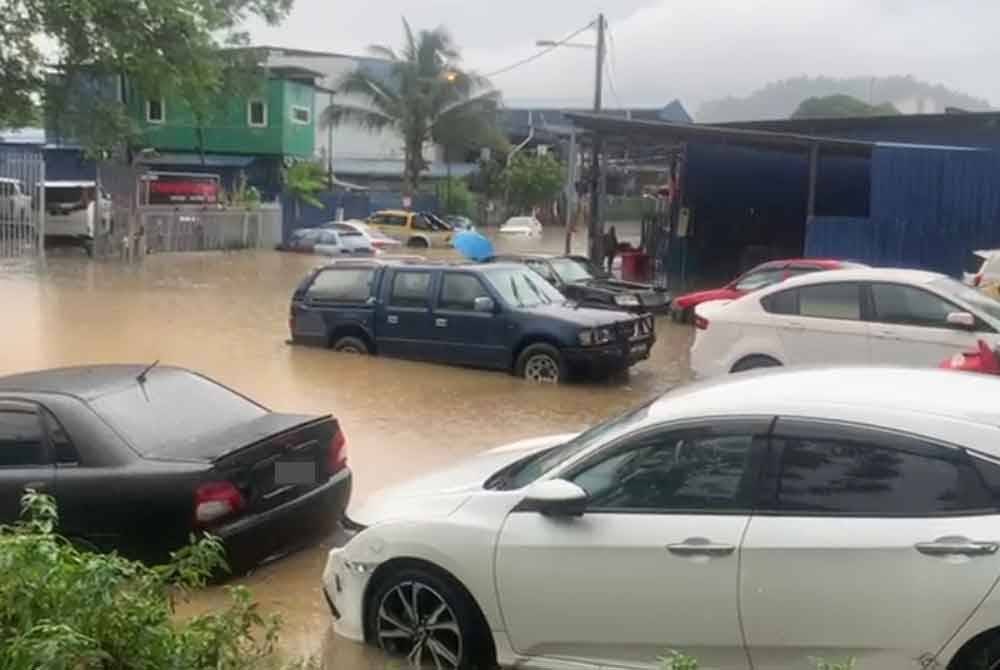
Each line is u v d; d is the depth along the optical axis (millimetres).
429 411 12320
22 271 29062
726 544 4535
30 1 16516
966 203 23359
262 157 51531
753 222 31016
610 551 4727
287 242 45344
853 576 4336
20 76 17000
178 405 7273
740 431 4730
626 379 14891
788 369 5438
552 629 4875
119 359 15414
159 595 3850
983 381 5043
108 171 34031
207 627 3809
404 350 15391
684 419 4852
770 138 23891
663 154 33250
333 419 7594
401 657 5293
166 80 18094
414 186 59000
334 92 58469
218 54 21031
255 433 7004
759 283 19844
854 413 4590
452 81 57656
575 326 14055
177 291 25203
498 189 66250
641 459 4875
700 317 12609
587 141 31141
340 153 66312
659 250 32438
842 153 25453
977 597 4137
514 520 4980
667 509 4742
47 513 4230
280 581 6852
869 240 23672
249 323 19625
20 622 3363
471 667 5102
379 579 5336
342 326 15852
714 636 4570
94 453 6602
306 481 7152
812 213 24266
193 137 50500
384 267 15727
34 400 6797
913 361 11117
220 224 40594
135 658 3439
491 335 14609
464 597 5094
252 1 21922
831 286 11766
